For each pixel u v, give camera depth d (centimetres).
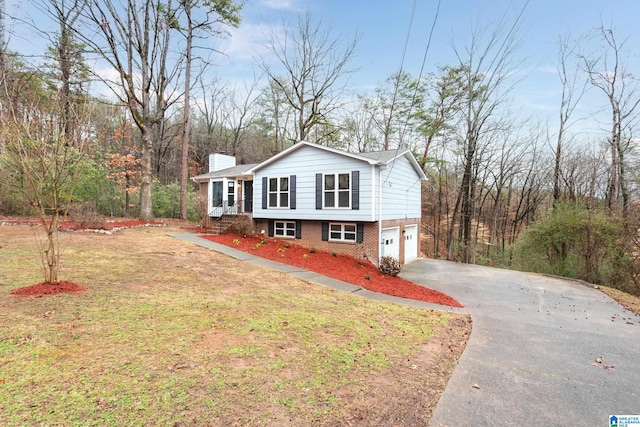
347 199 1320
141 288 632
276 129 3177
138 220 1744
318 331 517
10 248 885
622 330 657
